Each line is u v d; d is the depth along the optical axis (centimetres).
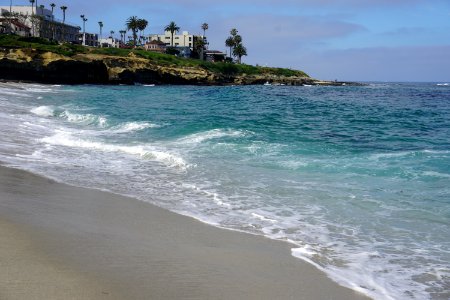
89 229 754
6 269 532
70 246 649
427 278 628
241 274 605
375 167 1407
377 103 5431
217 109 3953
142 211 920
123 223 820
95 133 2152
